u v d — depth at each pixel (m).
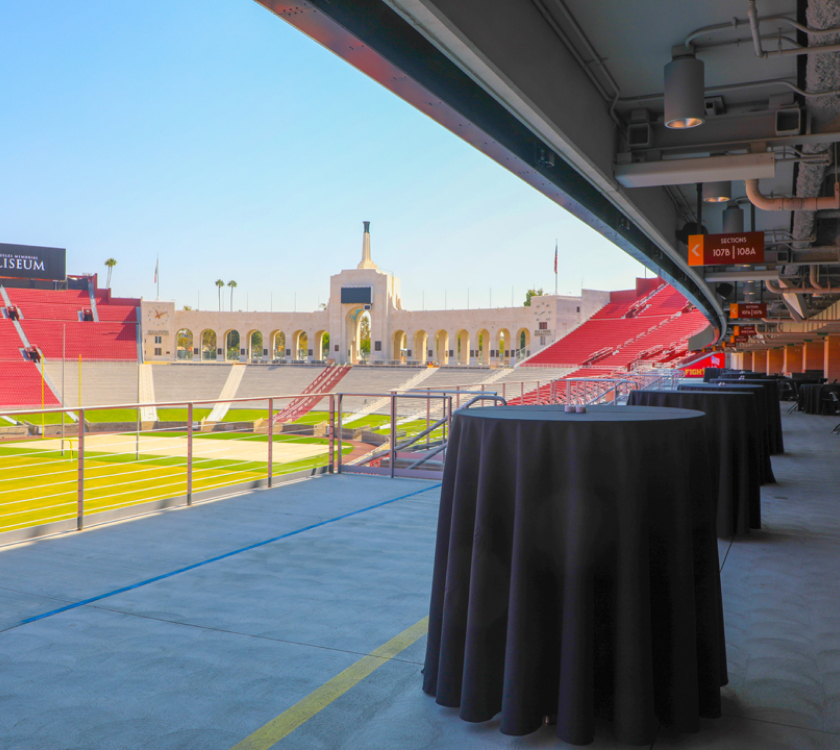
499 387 47.56
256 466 25.03
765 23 6.15
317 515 6.29
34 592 4.13
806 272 17.62
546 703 2.54
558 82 6.31
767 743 2.49
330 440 8.98
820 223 13.04
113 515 6.14
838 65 5.80
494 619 2.60
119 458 27.50
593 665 2.49
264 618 3.70
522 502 2.51
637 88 7.59
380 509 6.54
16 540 5.40
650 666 2.46
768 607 3.92
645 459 2.52
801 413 21.75
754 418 5.80
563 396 19.39
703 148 7.91
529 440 2.54
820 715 2.70
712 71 7.30
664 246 12.38
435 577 2.87
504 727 2.48
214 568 4.62
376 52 4.25
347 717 2.66
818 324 30.03
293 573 4.50
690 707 2.52
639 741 2.42
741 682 2.99
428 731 2.56
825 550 5.21
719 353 43.59
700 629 2.66
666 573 2.56
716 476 3.03
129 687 2.90
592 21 6.14
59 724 2.60
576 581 2.45
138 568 4.63
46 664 3.13
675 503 2.56
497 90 5.32
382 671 3.06
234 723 2.61
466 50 4.59
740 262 10.88
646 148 8.10
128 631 3.52
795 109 7.24
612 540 2.49
